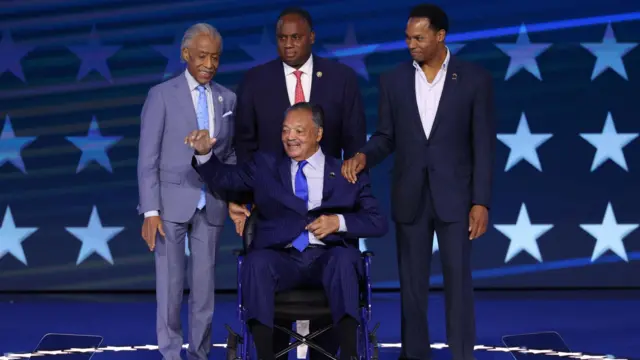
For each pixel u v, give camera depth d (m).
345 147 21.50
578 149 29.86
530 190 29.92
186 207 20.95
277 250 19.52
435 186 20.95
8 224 30.11
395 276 30.00
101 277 30.20
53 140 29.95
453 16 29.64
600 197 29.89
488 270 30.05
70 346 23.95
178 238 21.16
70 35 29.77
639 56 29.72
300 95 21.16
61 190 30.06
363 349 18.66
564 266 29.95
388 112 21.44
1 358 22.52
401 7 29.64
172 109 21.05
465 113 20.95
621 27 29.72
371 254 18.77
